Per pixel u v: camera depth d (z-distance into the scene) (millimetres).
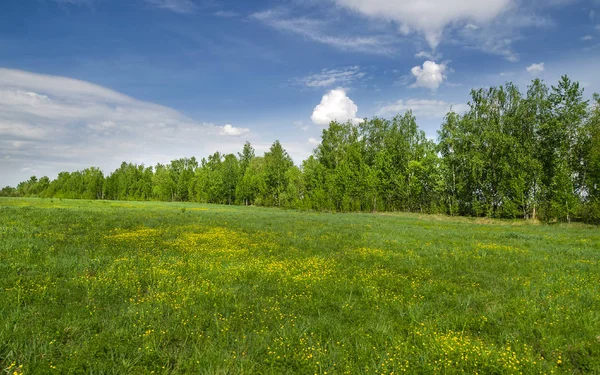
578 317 7809
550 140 44281
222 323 7438
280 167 85500
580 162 42719
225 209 61281
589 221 39375
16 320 7105
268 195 85688
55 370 5352
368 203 61688
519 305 8711
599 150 39000
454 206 52594
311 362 5863
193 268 12289
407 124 65562
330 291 10000
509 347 6293
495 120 50438
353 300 9289
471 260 14609
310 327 7355
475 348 6227
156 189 108562
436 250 17125
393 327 7559
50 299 8430
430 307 8766
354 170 66000
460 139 51844
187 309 8242
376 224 32969
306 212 60125
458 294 9906
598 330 7148
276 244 18188
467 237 23281
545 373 5547
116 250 15094
